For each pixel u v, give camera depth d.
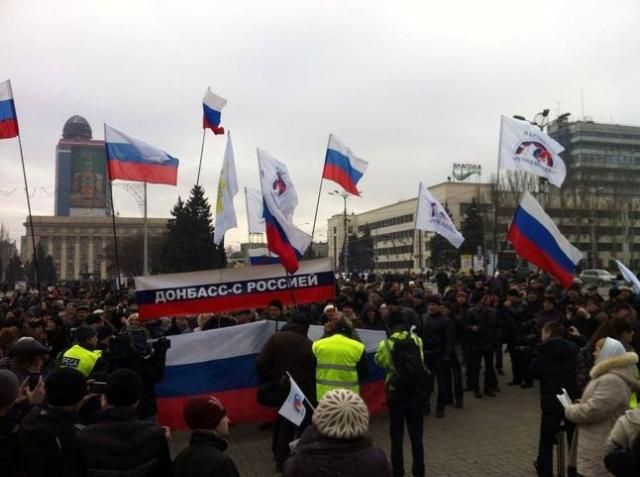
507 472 6.61
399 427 6.38
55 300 16.59
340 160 14.27
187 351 8.71
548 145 14.12
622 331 5.55
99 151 137.88
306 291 9.08
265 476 6.65
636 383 4.61
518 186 52.53
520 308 11.89
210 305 8.66
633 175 67.81
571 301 12.29
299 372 6.58
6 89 12.55
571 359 5.89
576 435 5.57
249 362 8.85
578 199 61.38
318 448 2.82
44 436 3.57
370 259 92.38
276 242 8.45
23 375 4.80
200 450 3.17
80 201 136.00
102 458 3.14
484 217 60.88
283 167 12.42
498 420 9.02
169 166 12.45
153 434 3.30
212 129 14.55
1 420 3.71
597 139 89.62
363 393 9.26
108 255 91.06
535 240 10.25
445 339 9.45
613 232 62.31
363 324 11.39
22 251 121.19
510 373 13.50
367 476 2.75
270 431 8.79
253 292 8.87
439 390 9.36
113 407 3.39
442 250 68.44
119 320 10.91
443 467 6.84
